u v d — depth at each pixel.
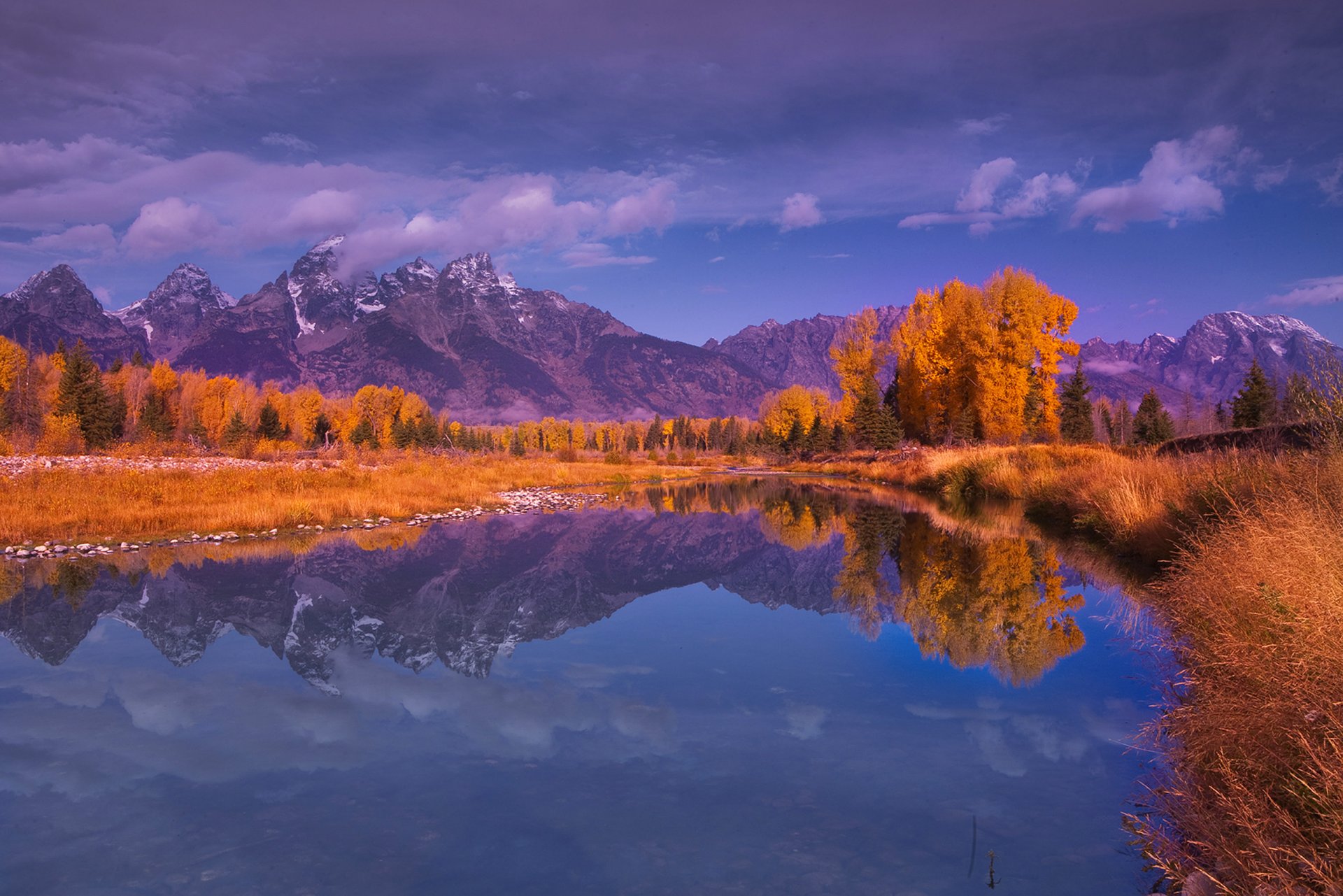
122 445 37.25
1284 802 3.08
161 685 5.77
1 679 5.91
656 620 8.04
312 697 5.46
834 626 7.67
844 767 4.20
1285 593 4.29
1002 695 5.45
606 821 3.54
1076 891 2.88
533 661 6.46
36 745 4.53
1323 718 3.20
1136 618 7.37
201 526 14.57
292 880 3.02
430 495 20.97
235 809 3.70
